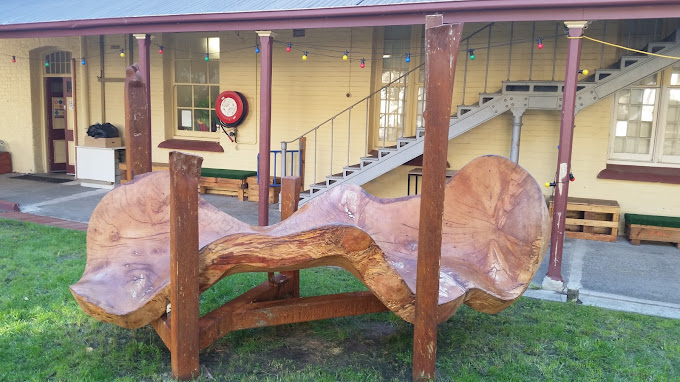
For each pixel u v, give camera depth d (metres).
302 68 9.24
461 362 3.76
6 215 7.96
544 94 7.12
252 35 9.59
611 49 7.44
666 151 7.64
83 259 5.82
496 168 4.00
